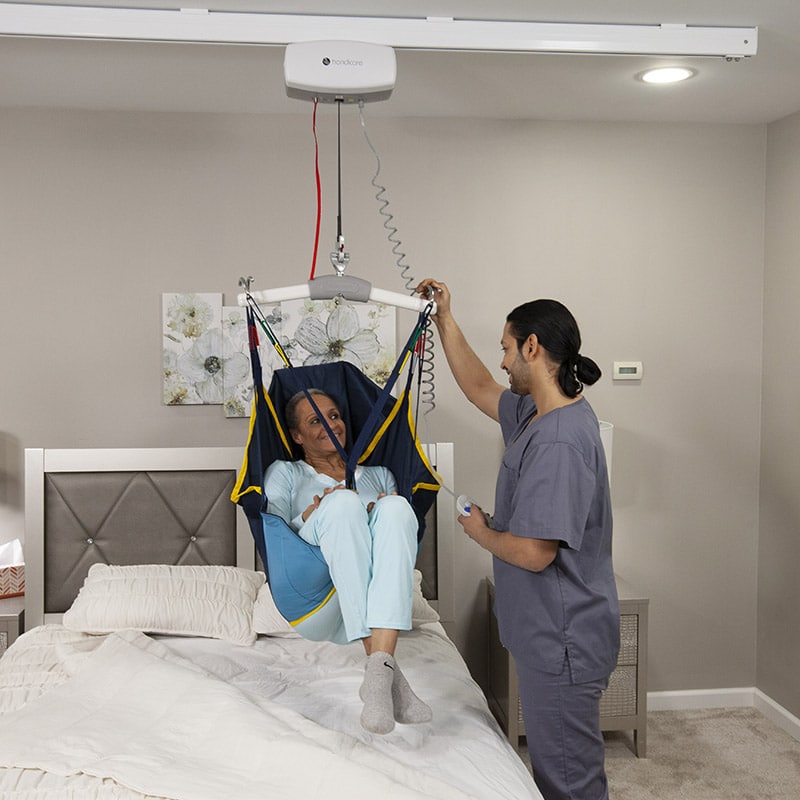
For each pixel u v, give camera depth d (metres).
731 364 3.99
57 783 2.05
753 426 4.02
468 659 3.94
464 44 2.64
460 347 2.87
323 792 1.96
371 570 2.32
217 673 2.76
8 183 3.62
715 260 3.95
